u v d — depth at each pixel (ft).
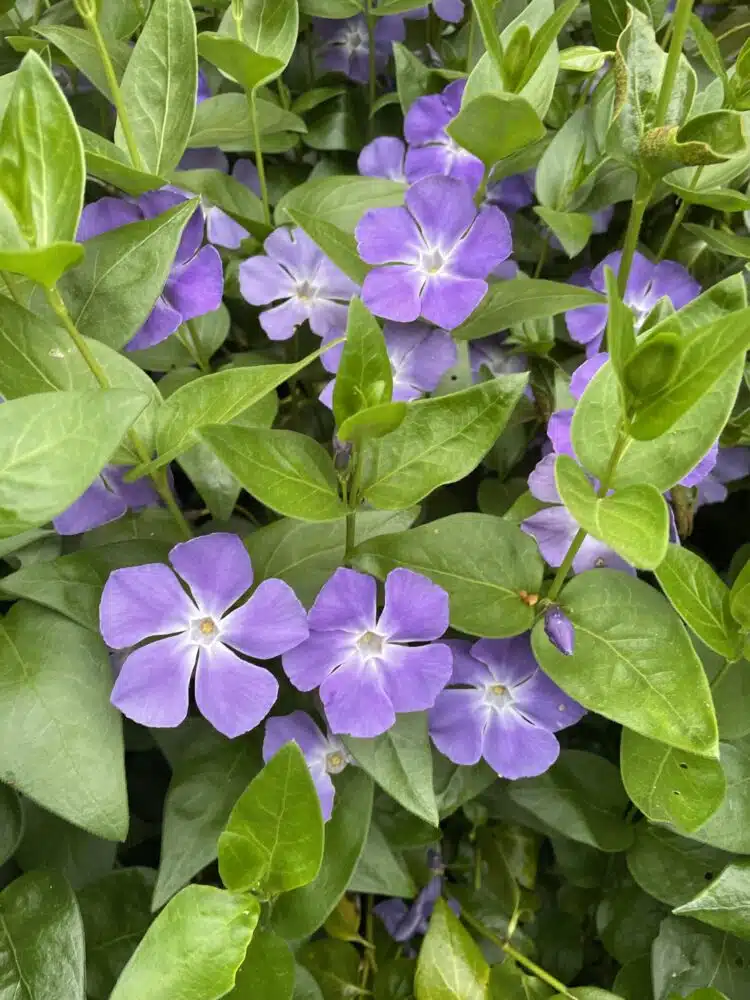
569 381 0.82
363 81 1.13
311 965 0.85
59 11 1.06
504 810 0.91
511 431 0.92
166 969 0.55
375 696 0.65
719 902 0.70
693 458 0.62
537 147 0.93
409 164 0.94
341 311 0.85
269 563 0.71
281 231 0.84
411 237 0.74
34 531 0.71
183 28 0.80
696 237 0.99
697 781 0.67
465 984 0.77
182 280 0.75
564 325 0.93
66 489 0.53
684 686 0.63
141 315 0.69
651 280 0.89
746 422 0.86
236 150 1.01
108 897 0.76
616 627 0.66
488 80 0.84
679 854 0.80
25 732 0.62
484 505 0.90
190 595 0.67
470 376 0.85
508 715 0.73
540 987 0.84
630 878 0.88
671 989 0.79
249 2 0.91
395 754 0.67
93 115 1.07
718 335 0.50
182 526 0.74
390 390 0.58
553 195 0.93
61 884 0.68
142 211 0.76
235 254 0.96
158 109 0.83
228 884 0.61
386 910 0.93
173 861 0.68
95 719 0.63
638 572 0.90
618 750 0.98
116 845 0.84
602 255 1.03
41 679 0.63
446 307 0.73
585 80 1.01
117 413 0.53
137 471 0.64
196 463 0.76
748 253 0.88
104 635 0.61
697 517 1.05
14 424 0.53
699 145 0.65
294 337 0.92
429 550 0.69
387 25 1.12
